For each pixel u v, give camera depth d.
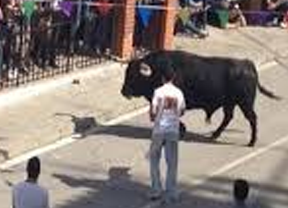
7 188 15.68
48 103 20.03
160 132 15.44
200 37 28.28
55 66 21.95
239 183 11.13
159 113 15.47
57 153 17.61
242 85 18.81
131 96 18.75
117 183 16.47
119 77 22.66
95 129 19.27
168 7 25.39
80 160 17.39
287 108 22.55
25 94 20.23
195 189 16.50
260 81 25.02
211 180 17.00
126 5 23.62
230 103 19.00
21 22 20.69
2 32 20.08
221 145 19.11
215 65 18.80
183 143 19.02
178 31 28.17
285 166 18.14
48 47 21.62
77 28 22.53
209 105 18.95
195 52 26.30
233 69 18.80
